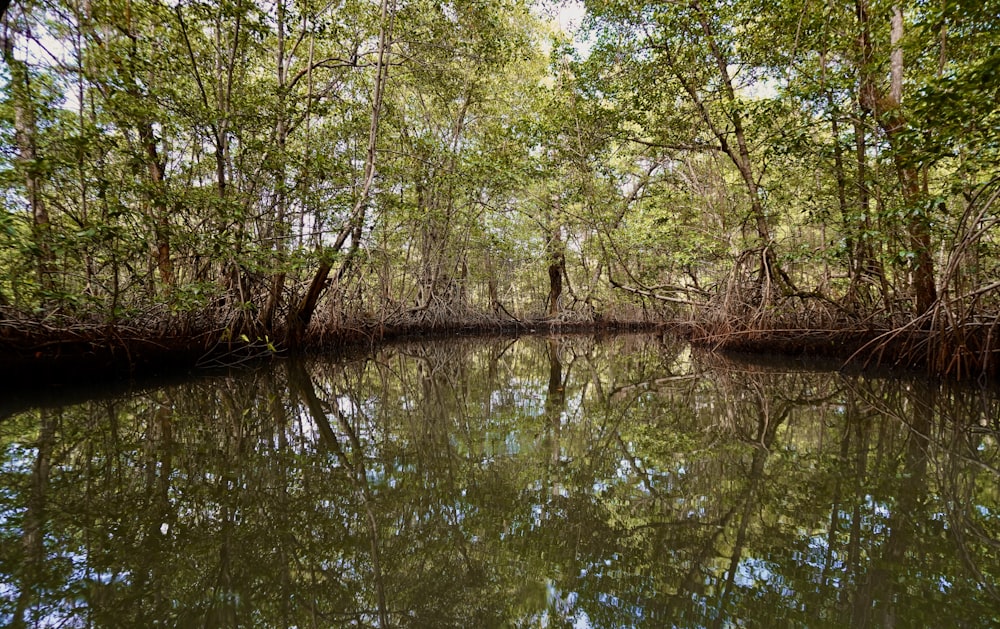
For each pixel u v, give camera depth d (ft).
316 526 9.38
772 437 15.34
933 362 24.23
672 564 8.09
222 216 23.07
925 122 16.90
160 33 23.77
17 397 18.48
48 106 20.31
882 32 24.06
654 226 40.70
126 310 20.70
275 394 21.84
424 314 59.62
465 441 15.33
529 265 79.00
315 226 33.04
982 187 19.77
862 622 6.40
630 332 78.64
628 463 13.12
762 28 28.22
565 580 7.75
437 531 9.34
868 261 30.32
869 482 11.30
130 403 18.33
